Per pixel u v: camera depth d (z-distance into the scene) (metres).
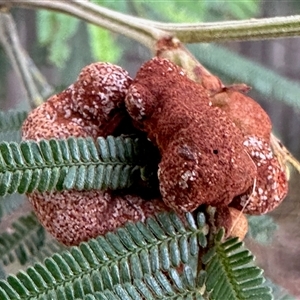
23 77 0.17
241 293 0.09
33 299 0.09
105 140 0.10
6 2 0.15
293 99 0.21
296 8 0.25
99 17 0.13
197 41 0.12
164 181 0.09
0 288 0.09
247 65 0.21
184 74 0.10
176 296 0.09
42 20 0.20
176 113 0.09
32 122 0.10
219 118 0.09
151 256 0.09
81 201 0.10
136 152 0.10
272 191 0.10
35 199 0.10
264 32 0.12
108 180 0.10
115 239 0.09
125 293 0.09
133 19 0.13
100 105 0.10
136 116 0.10
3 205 0.13
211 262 0.09
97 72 0.10
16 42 0.17
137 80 0.10
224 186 0.09
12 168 0.09
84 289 0.09
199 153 0.09
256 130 0.10
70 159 0.10
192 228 0.09
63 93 0.11
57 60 0.20
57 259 0.09
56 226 0.10
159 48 0.12
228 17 0.20
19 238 0.12
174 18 0.19
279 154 0.11
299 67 0.34
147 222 0.09
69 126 0.10
